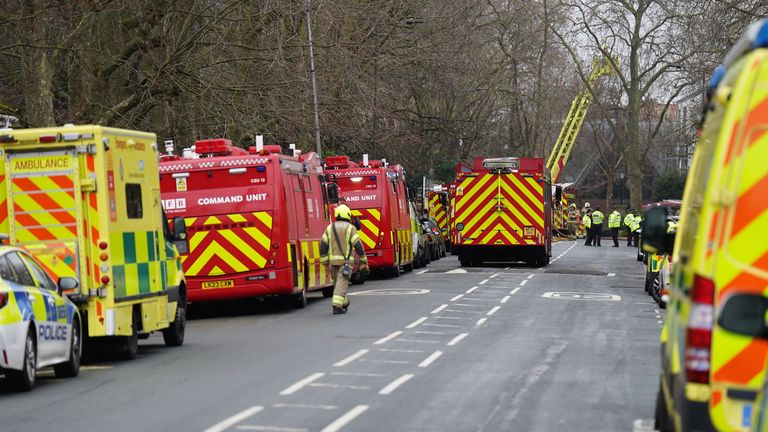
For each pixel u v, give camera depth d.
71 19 51.97
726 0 60.19
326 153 86.19
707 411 11.10
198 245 40.28
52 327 23.31
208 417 18.55
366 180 59.69
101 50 52.84
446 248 101.75
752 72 11.19
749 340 11.01
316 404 19.84
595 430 17.34
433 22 91.69
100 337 27.67
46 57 50.44
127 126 54.09
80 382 23.62
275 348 29.22
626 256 89.50
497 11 118.50
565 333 32.53
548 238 72.12
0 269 21.75
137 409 19.59
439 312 39.34
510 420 18.20
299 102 60.41
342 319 37.31
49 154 26.45
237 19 55.22
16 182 26.50
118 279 26.88
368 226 59.19
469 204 68.69
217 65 57.28
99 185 26.34
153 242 29.41
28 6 49.84
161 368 25.77
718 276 11.10
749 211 11.07
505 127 154.12
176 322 31.22
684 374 11.31
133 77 58.53
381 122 91.38
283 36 59.75
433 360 26.25
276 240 40.28
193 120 57.28
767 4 56.41
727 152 11.20
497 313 38.97
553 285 53.56
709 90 14.03
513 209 68.19
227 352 28.72
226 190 40.31
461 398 20.53
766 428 10.47
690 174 14.76
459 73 101.81
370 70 83.00
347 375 23.70
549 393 21.19
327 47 66.69
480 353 27.67
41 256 26.33
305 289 44.19
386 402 20.05
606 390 21.61
